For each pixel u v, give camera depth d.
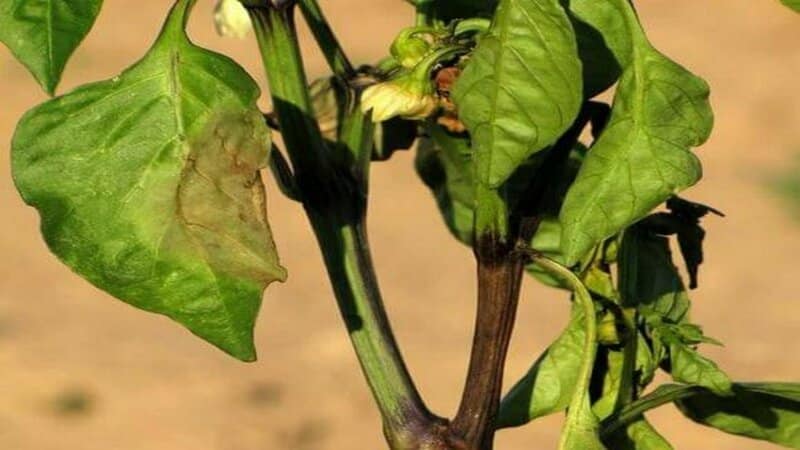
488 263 0.64
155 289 0.58
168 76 0.59
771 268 3.79
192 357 3.44
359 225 0.67
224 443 3.13
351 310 0.67
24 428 3.17
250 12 0.66
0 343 3.48
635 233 0.69
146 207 0.58
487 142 0.58
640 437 0.68
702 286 3.71
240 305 0.58
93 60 5.23
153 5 5.63
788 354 3.36
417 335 3.50
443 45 0.66
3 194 4.36
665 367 0.69
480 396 0.65
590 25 0.62
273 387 3.30
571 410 0.64
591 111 0.65
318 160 0.67
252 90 0.59
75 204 0.58
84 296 3.74
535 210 0.65
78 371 3.36
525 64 0.58
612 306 0.68
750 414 0.70
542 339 3.34
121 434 3.16
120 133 0.58
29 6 0.56
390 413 0.67
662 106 0.60
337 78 0.69
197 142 0.58
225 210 0.58
